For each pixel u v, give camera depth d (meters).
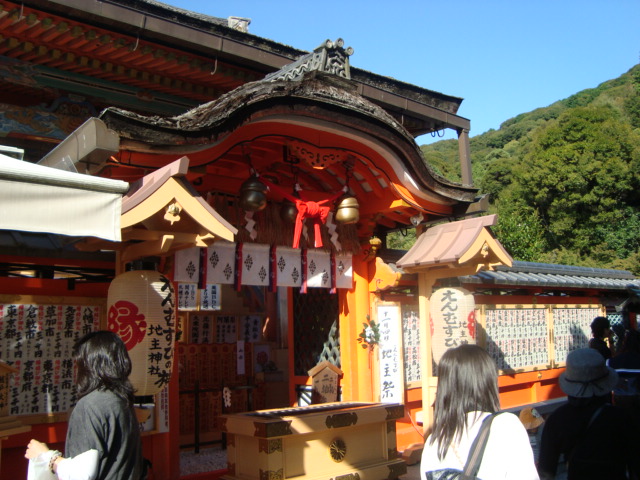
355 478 6.36
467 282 9.17
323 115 6.26
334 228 7.71
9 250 5.57
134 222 4.46
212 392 9.29
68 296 5.57
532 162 33.34
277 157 7.00
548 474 3.39
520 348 10.79
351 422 6.43
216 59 8.09
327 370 7.93
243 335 11.16
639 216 29.97
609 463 3.20
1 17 6.64
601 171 29.97
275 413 6.43
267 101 5.78
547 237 31.83
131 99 8.49
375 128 6.65
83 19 6.87
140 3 7.08
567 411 3.38
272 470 5.82
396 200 7.47
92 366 3.15
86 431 2.96
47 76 7.75
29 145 7.93
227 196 7.03
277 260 7.13
